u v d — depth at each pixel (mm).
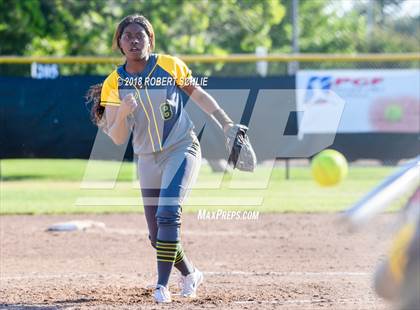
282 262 22984
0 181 44031
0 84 42250
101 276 21016
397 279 9250
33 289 18828
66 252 24953
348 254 24188
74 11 60531
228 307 15781
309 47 84125
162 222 16406
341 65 65438
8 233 28516
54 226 29219
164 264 16531
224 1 64812
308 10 83875
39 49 59250
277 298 17062
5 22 58438
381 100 43781
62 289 18812
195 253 24562
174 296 17562
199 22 62531
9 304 16672
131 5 60656
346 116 43500
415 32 104812
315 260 23250
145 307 15852
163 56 16703
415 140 44000
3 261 23406
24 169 50500
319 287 18703
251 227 29750
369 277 20234
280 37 78688
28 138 42406
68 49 59875
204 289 18672
